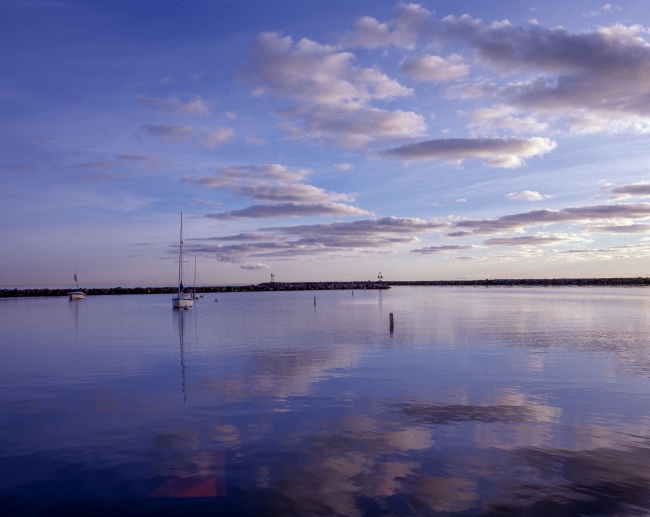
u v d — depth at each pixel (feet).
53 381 54.44
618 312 152.87
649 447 32.04
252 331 106.63
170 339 93.71
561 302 223.10
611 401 43.29
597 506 24.38
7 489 27.04
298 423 37.73
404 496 25.62
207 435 35.24
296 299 321.73
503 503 24.77
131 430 36.63
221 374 57.00
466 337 88.94
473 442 33.19
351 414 39.93
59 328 120.16
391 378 53.36
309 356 69.10
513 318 131.34
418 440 33.68
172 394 47.62
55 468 29.71
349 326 114.11
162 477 28.30
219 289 515.91
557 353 69.15
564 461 29.86
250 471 28.94
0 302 285.84
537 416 38.96
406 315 147.43
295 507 24.70
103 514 24.32
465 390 47.67
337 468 29.14
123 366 63.67
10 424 38.42
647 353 68.85
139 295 432.66
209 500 25.53
